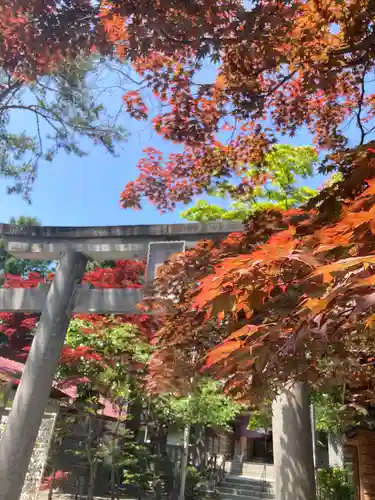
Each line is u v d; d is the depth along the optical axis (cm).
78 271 599
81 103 637
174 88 417
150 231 580
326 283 143
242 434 1909
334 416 761
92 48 358
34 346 545
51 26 317
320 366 368
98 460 1078
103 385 952
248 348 179
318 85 381
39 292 601
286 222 310
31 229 631
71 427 1130
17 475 480
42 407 520
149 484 1215
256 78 405
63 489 1128
